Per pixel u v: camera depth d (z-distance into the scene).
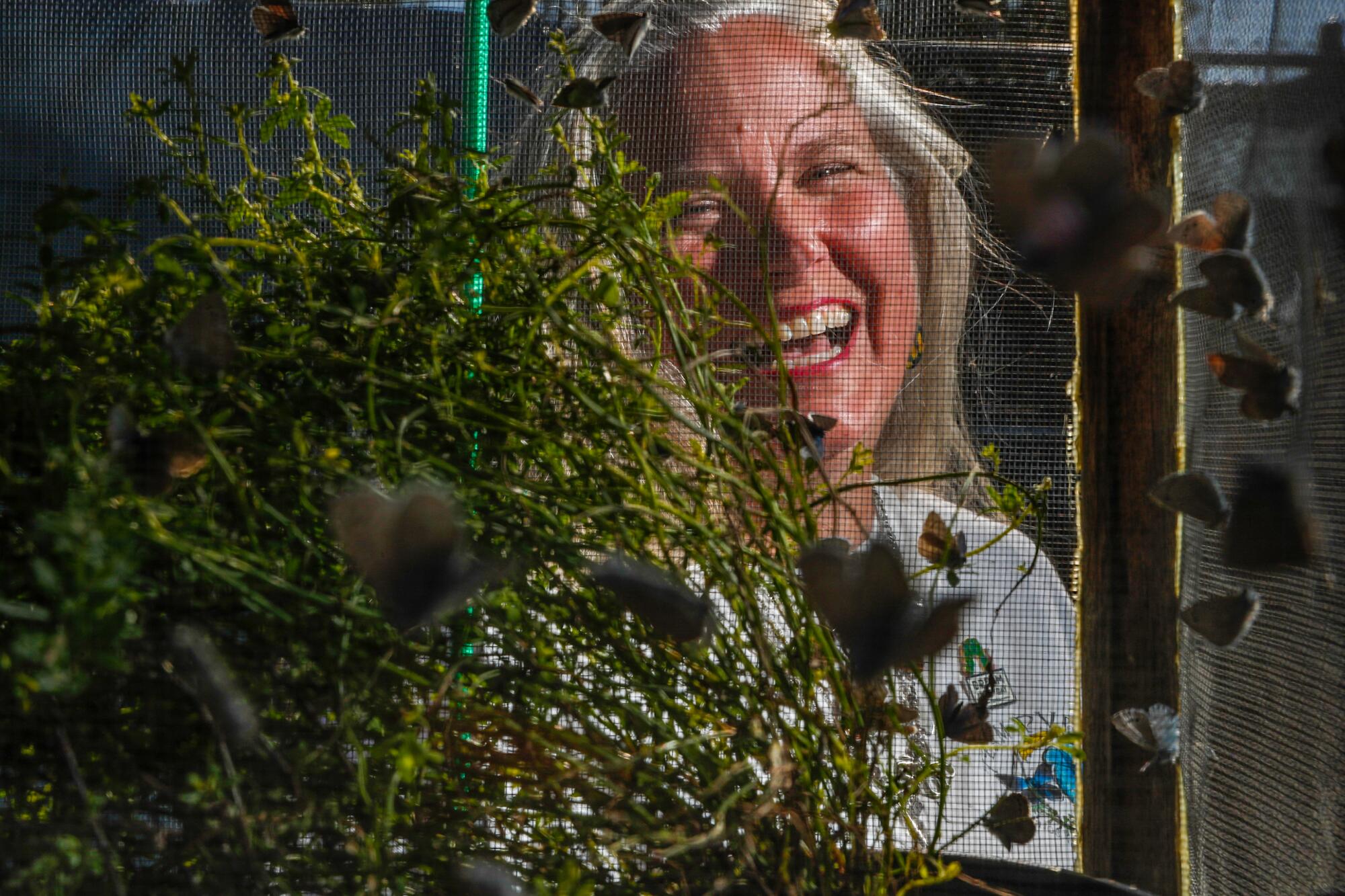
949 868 0.70
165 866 0.63
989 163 0.62
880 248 1.29
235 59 1.21
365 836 0.60
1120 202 0.60
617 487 0.71
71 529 0.52
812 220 1.25
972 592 0.83
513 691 0.67
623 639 0.71
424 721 0.64
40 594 0.59
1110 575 1.08
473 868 0.64
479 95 1.19
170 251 0.69
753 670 0.69
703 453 0.82
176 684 0.61
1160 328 1.07
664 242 0.95
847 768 0.67
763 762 0.67
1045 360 1.32
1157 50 1.05
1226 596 0.77
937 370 1.31
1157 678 1.06
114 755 0.62
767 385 0.95
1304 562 0.67
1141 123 1.06
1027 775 1.04
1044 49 1.28
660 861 0.67
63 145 1.17
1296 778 0.99
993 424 1.32
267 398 0.66
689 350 0.73
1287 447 0.91
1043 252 0.60
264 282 0.80
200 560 0.57
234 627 0.64
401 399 0.68
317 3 1.21
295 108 0.82
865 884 0.70
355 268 0.73
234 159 1.20
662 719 0.71
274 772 0.63
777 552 0.71
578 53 1.11
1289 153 0.91
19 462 0.62
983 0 0.94
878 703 0.72
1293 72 0.90
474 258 0.71
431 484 0.63
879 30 0.96
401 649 0.65
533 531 0.66
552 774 0.67
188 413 0.59
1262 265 0.94
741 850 0.66
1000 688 1.08
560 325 0.66
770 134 1.23
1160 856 1.03
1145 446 1.08
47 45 1.18
